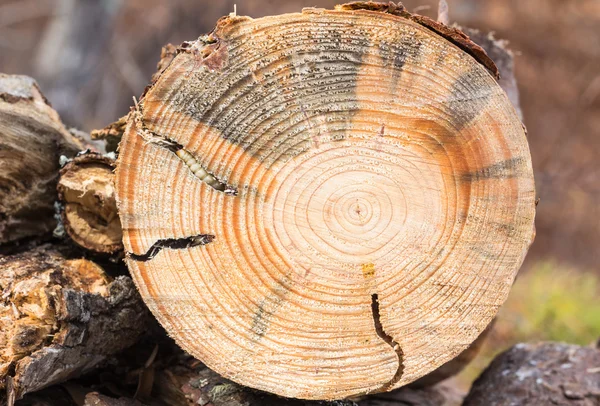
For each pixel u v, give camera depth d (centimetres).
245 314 108
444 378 124
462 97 107
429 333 109
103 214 115
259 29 106
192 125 106
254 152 106
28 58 374
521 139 107
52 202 119
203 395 113
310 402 112
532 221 108
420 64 106
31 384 108
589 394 119
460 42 107
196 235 107
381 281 108
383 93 106
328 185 107
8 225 118
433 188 107
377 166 107
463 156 107
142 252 107
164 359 117
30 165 118
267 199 107
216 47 106
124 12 326
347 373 108
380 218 107
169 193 107
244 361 108
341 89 106
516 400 121
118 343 114
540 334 170
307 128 106
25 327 109
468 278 108
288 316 108
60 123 121
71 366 111
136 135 106
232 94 106
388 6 107
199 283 107
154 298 108
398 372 109
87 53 283
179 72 106
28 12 388
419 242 108
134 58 326
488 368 126
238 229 107
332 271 108
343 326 108
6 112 117
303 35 106
